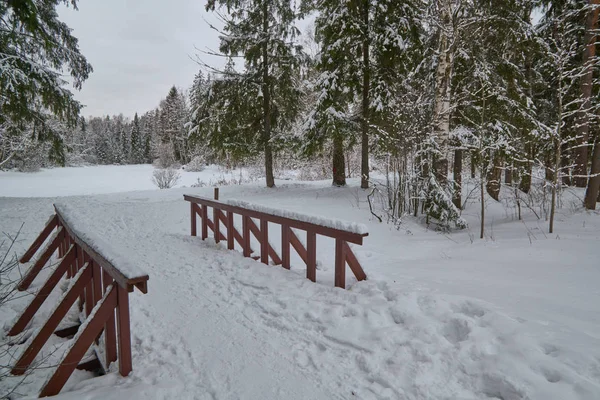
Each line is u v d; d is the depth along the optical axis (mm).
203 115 15242
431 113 9375
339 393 2471
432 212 8594
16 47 10195
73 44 12688
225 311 3875
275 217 5059
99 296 3170
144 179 29000
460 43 8852
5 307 4102
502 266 4805
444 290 3754
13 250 6344
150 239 7410
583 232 6453
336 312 3561
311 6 13828
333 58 12258
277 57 14906
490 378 2387
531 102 9695
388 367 2686
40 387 2650
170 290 4500
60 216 4715
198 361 2900
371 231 8156
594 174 7957
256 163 26609
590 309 3139
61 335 3555
